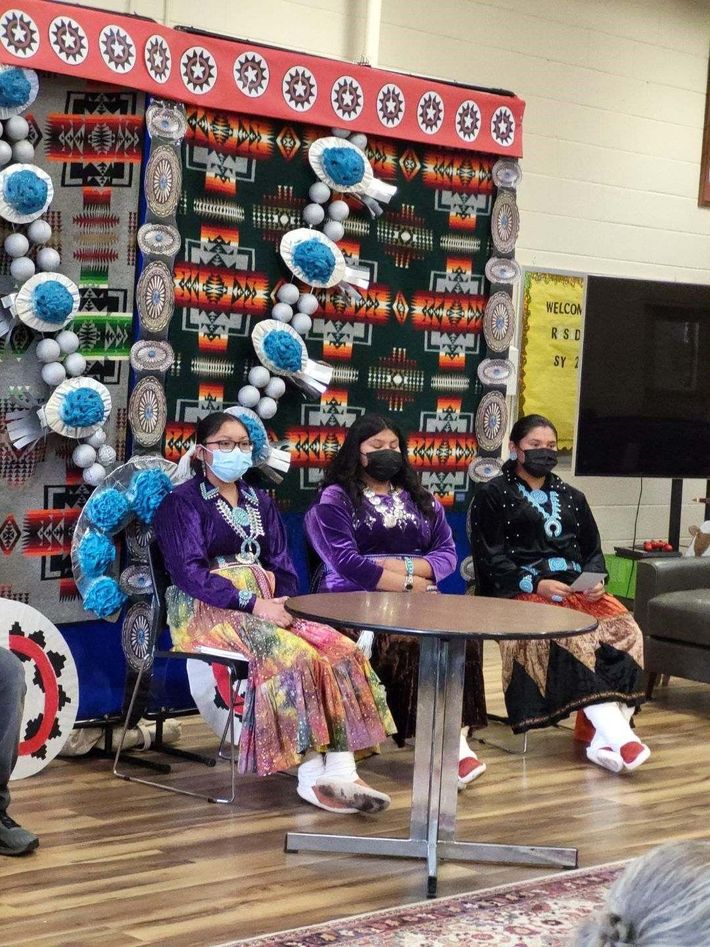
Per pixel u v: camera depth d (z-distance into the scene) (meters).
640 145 7.14
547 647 4.43
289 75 4.41
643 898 0.71
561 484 4.67
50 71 3.86
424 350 4.88
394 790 4.02
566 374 6.89
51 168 3.96
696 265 7.47
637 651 4.48
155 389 4.18
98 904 2.89
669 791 4.11
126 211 4.10
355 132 4.61
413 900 3.02
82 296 4.06
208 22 5.63
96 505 4.04
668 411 6.70
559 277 6.82
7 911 2.83
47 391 4.02
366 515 4.18
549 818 3.76
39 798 3.73
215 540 3.96
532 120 6.71
